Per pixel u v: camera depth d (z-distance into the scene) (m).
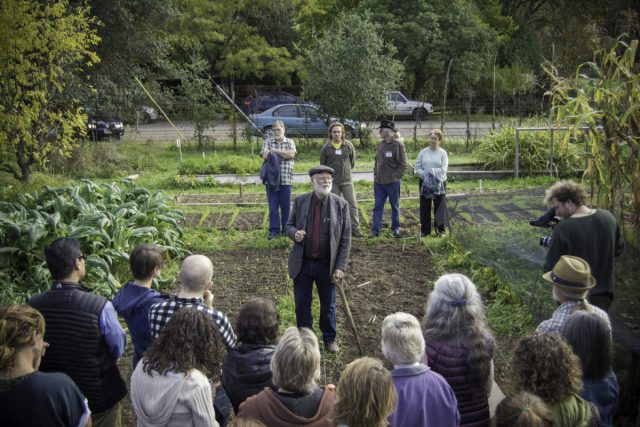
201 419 2.97
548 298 5.70
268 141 9.27
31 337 2.93
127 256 7.14
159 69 28.59
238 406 3.41
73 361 3.53
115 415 3.79
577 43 23.31
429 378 3.09
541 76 22.88
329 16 32.16
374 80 19.34
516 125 16.25
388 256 8.55
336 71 19.45
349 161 9.34
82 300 3.60
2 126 11.41
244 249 9.00
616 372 4.38
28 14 11.30
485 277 7.36
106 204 8.75
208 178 14.00
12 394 2.83
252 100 25.70
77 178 15.15
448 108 27.53
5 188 10.25
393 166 9.27
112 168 15.90
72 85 16.27
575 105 6.49
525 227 7.27
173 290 7.39
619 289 5.13
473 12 30.66
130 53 21.77
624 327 4.64
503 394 4.79
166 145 21.59
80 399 2.99
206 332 3.10
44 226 6.97
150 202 8.92
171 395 2.94
